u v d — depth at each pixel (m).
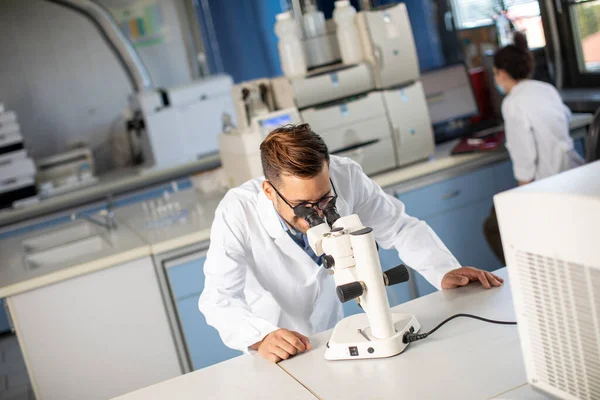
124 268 2.88
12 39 5.25
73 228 3.70
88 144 5.50
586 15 3.62
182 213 3.32
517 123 3.05
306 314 1.99
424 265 1.85
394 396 1.30
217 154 4.89
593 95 3.57
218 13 5.76
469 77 3.77
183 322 2.95
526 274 1.09
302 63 3.14
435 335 1.51
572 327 1.04
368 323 1.58
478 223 3.40
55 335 2.83
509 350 1.37
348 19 3.21
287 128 1.55
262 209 1.81
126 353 2.93
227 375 1.57
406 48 3.26
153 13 5.65
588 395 1.05
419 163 3.34
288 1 5.74
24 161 4.53
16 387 4.02
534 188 1.05
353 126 3.17
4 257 3.37
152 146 4.76
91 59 5.45
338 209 1.82
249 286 1.92
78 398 2.90
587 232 0.95
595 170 1.05
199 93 4.82
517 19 3.87
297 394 1.40
